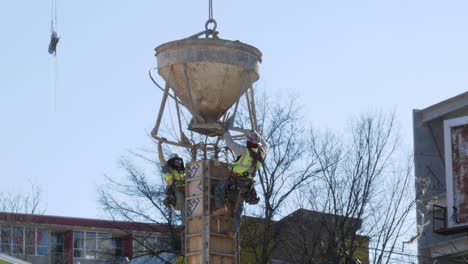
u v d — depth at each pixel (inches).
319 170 1359.5
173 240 1371.8
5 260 834.2
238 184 596.1
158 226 1456.7
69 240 1963.6
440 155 1576.0
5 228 1898.4
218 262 615.2
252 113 657.6
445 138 1487.5
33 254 1925.4
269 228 1348.4
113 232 1893.5
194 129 657.6
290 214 1362.0
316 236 1362.0
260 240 1368.1
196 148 661.9
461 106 1529.3
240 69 641.6
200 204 620.1
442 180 1563.7
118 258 1504.7
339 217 1359.5
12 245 1903.3
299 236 1352.1
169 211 1366.9
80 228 1972.2
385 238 1369.3
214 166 629.0
